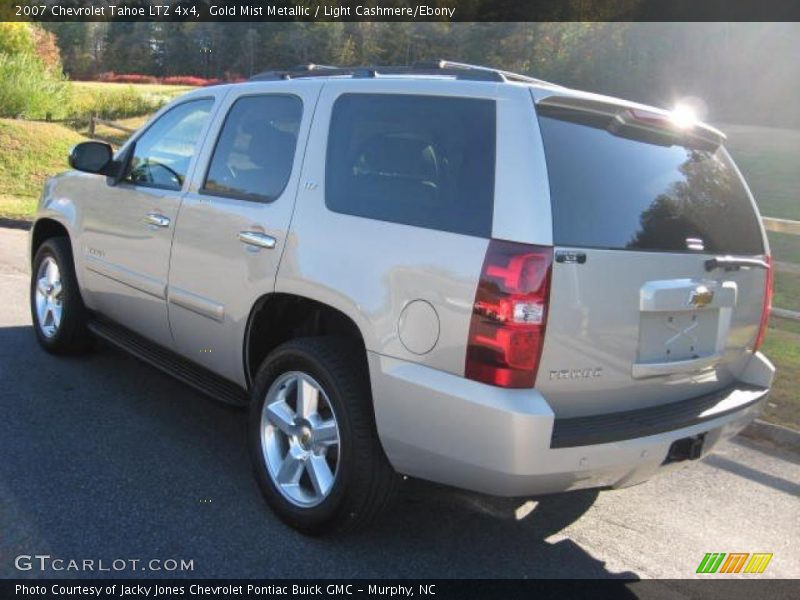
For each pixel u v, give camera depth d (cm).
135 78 5856
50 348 555
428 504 385
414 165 318
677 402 334
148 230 444
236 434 450
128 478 384
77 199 526
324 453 336
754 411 359
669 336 319
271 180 374
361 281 313
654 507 407
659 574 341
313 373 332
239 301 374
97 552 318
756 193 1734
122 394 496
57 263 541
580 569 339
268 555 326
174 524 344
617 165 312
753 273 361
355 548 337
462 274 283
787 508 416
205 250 398
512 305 272
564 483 288
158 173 455
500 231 280
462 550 345
